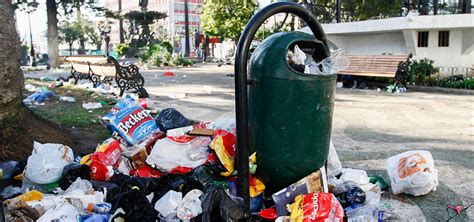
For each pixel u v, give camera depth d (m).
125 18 37.38
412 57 13.41
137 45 38.28
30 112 5.05
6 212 2.87
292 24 21.41
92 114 7.76
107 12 34.84
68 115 7.59
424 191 3.87
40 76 18.14
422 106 9.64
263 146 3.29
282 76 3.11
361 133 6.73
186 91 12.38
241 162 3.12
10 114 4.32
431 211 3.58
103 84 12.59
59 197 3.08
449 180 4.38
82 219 2.83
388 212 3.52
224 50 52.28
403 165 3.98
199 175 3.41
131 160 3.79
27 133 4.58
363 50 15.74
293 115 3.16
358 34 15.76
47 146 3.73
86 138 5.66
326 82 3.19
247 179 3.14
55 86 13.19
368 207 3.29
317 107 3.19
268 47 3.24
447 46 13.95
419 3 17.28
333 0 20.16
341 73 13.94
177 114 4.64
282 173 3.30
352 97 11.33
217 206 2.88
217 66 28.41
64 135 5.39
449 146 5.85
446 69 13.80
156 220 3.00
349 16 21.64
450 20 12.72
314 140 3.25
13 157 4.17
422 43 13.72
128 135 4.21
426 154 4.05
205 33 36.47
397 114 8.56
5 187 3.70
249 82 3.23
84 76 13.98
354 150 5.62
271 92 3.17
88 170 3.62
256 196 3.36
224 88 13.25
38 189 3.56
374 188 3.78
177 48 55.69
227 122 4.30
